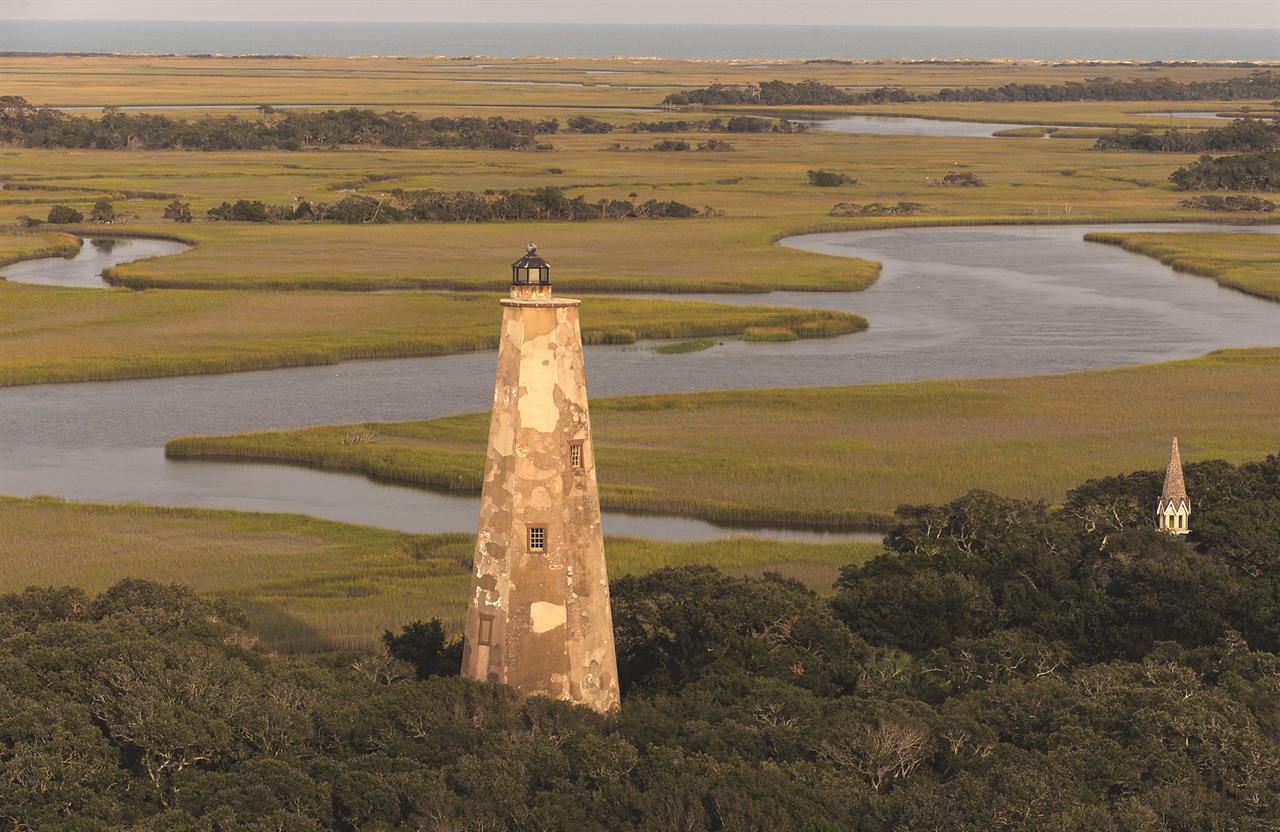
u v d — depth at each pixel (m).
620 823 76.06
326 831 78.50
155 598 109.75
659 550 155.62
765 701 91.19
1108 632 116.12
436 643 110.50
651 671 106.12
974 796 79.62
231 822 76.06
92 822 76.81
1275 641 112.94
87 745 82.75
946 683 103.50
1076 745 86.62
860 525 170.62
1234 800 83.25
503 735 81.50
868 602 116.19
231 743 85.25
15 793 79.00
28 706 84.56
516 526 82.44
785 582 119.31
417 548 160.88
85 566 152.12
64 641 95.25
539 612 83.25
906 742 85.69
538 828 75.88
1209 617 114.56
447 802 76.69
